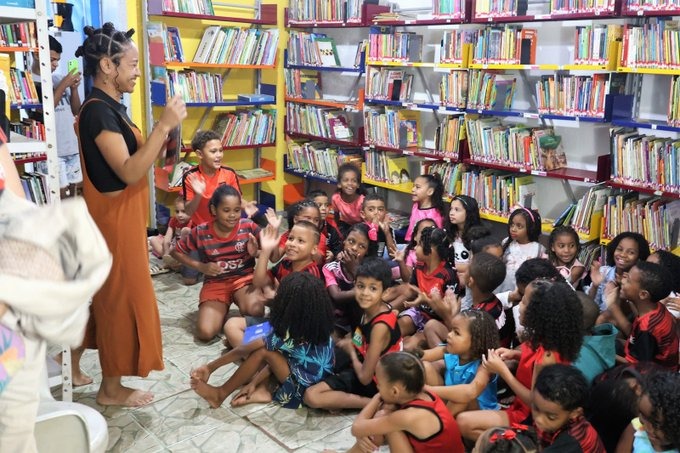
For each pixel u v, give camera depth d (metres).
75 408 1.56
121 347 2.36
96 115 2.12
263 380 2.63
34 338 0.93
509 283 3.31
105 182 2.17
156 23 4.74
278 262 3.57
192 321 3.43
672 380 1.63
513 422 2.13
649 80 3.75
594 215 3.75
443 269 3.21
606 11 3.47
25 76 4.20
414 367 1.90
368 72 4.93
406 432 1.93
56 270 0.91
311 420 2.47
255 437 2.34
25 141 2.04
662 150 3.43
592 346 2.19
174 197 5.34
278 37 5.45
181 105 2.11
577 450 1.70
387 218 4.02
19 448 0.98
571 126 4.20
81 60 4.86
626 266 2.94
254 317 3.11
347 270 3.19
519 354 2.29
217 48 5.05
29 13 1.94
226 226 3.25
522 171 4.07
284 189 5.93
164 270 4.17
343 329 3.05
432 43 4.84
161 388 2.69
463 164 4.42
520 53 3.95
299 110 5.61
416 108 4.59
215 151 3.87
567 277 3.14
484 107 4.19
